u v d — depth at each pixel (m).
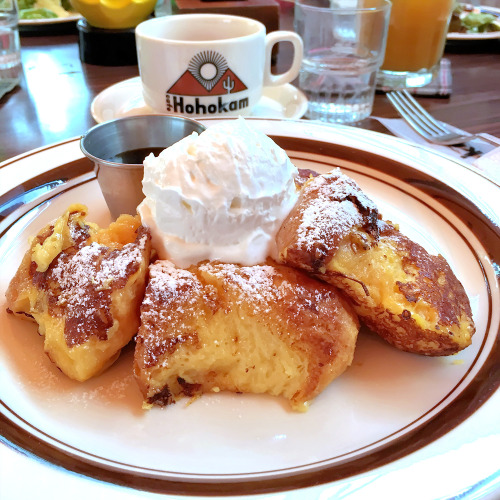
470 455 0.15
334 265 0.19
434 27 0.40
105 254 0.20
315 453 0.17
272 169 0.20
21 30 0.55
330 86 0.39
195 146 0.20
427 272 0.21
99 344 0.19
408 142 0.31
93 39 0.47
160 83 0.34
